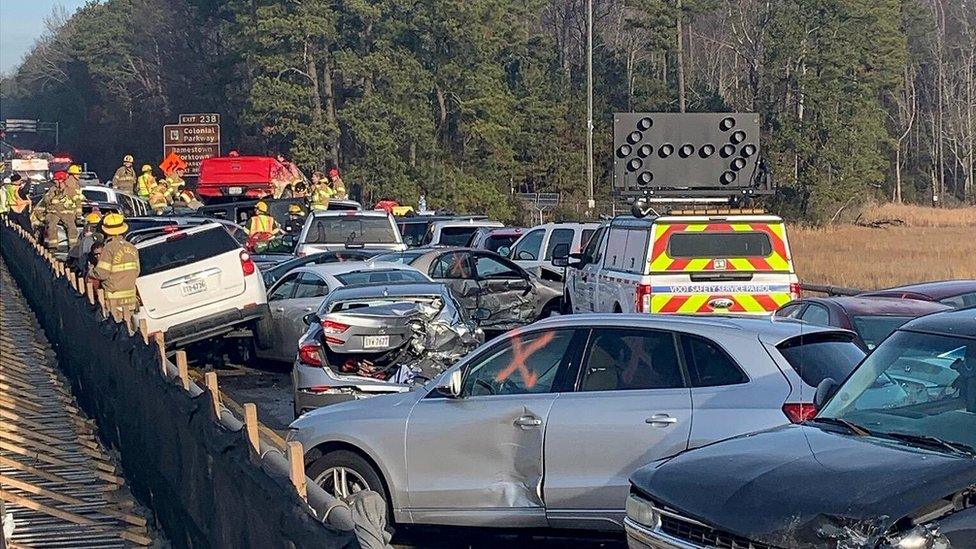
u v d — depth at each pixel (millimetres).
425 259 18922
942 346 6059
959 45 90188
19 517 8914
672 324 7598
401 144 61781
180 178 39875
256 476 5215
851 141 65875
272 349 16500
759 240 14133
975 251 40750
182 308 15922
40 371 16031
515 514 7613
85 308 13203
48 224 27109
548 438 7504
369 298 11516
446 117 65188
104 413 11375
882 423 5848
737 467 5594
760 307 14062
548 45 75500
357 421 8086
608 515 7363
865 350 8031
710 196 19594
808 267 34469
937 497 4910
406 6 61312
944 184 91312
